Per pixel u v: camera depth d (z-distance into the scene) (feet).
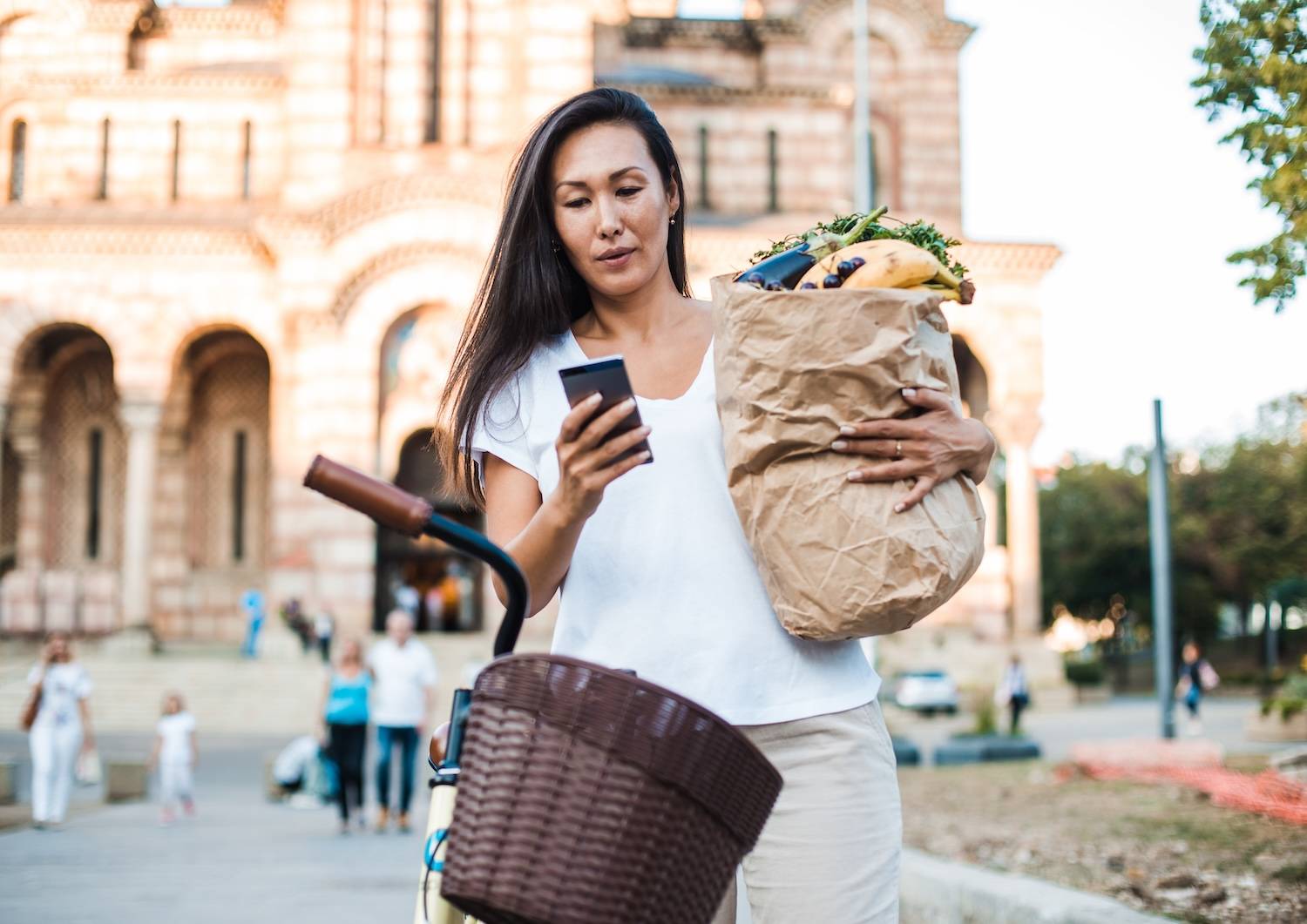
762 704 9.06
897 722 104.22
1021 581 125.59
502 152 117.80
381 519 7.57
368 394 114.62
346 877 33.55
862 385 8.61
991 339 125.29
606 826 6.39
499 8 120.16
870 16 139.64
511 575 7.82
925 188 138.51
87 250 122.11
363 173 118.11
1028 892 20.12
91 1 135.54
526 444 9.81
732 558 9.20
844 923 8.77
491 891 6.40
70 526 135.74
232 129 130.62
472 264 114.83
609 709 6.47
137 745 86.84
